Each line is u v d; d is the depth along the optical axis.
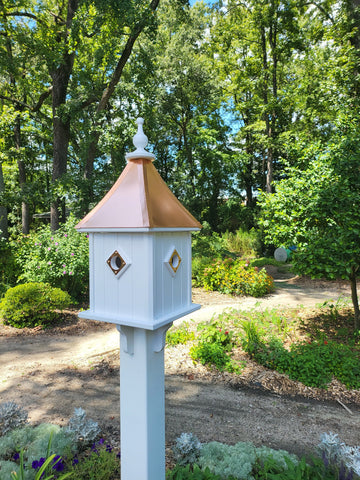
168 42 17.92
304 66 17.72
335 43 11.33
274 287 10.52
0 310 7.21
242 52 19.22
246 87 18.52
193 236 13.24
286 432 3.30
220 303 8.53
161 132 19.17
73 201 12.41
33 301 7.05
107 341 6.12
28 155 18.80
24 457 2.66
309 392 4.08
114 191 1.71
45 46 11.31
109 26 10.87
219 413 3.64
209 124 22.58
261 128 18.19
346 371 4.25
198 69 17.27
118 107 13.12
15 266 9.66
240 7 17.58
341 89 10.70
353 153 5.32
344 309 7.19
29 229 19.70
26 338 6.47
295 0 14.51
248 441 3.13
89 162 12.90
